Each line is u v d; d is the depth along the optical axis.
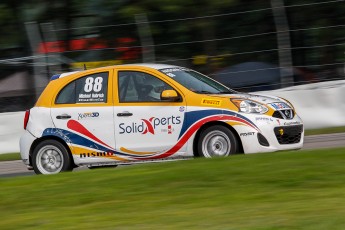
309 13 57.19
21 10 61.28
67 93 41.81
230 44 57.59
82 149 41.19
